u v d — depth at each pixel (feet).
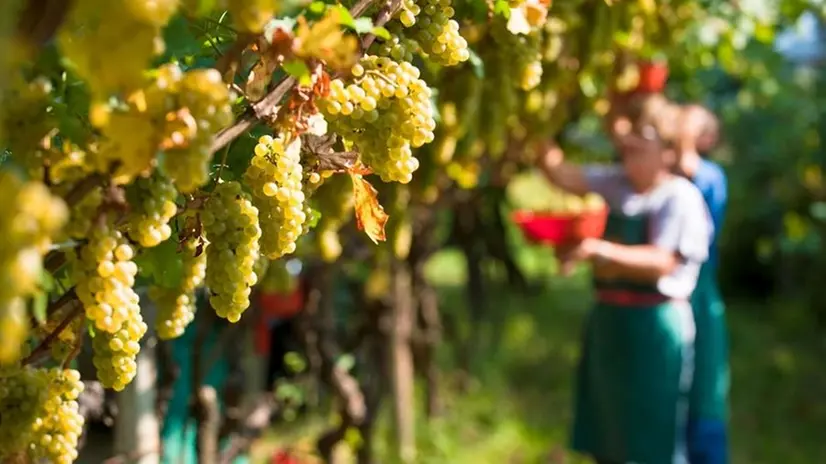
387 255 7.30
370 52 3.21
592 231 7.87
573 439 9.32
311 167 3.13
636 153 8.13
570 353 15.21
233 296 2.69
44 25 1.79
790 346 15.79
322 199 4.15
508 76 4.81
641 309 8.30
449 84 4.80
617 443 8.66
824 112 15.79
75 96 2.35
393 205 5.19
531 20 3.54
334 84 2.71
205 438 5.76
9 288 1.57
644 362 8.33
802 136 15.98
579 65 6.05
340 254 6.85
